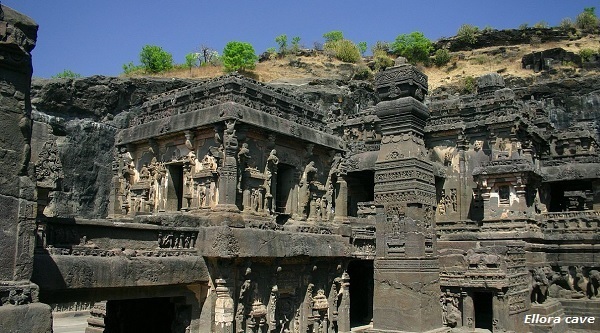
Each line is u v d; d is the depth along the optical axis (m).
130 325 24.72
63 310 36.00
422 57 84.00
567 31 80.81
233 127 22.20
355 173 42.38
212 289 20.22
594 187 39.50
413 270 14.61
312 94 50.81
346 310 27.03
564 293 32.41
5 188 10.20
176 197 25.59
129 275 16.73
